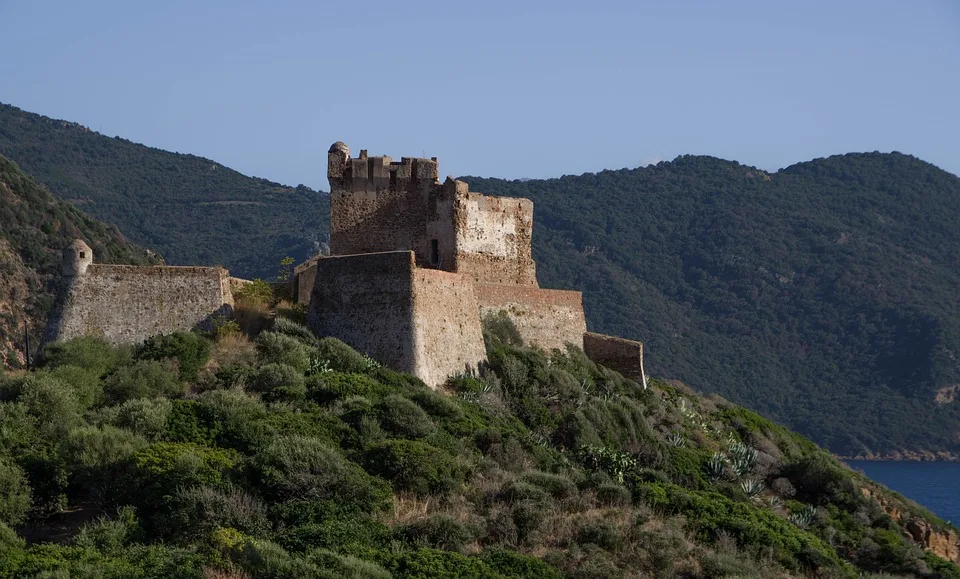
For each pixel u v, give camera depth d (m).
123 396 53.19
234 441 49.47
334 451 48.91
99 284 58.62
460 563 43.25
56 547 41.22
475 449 53.44
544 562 45.41
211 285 59.94
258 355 57.06
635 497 53.62
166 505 44.25
